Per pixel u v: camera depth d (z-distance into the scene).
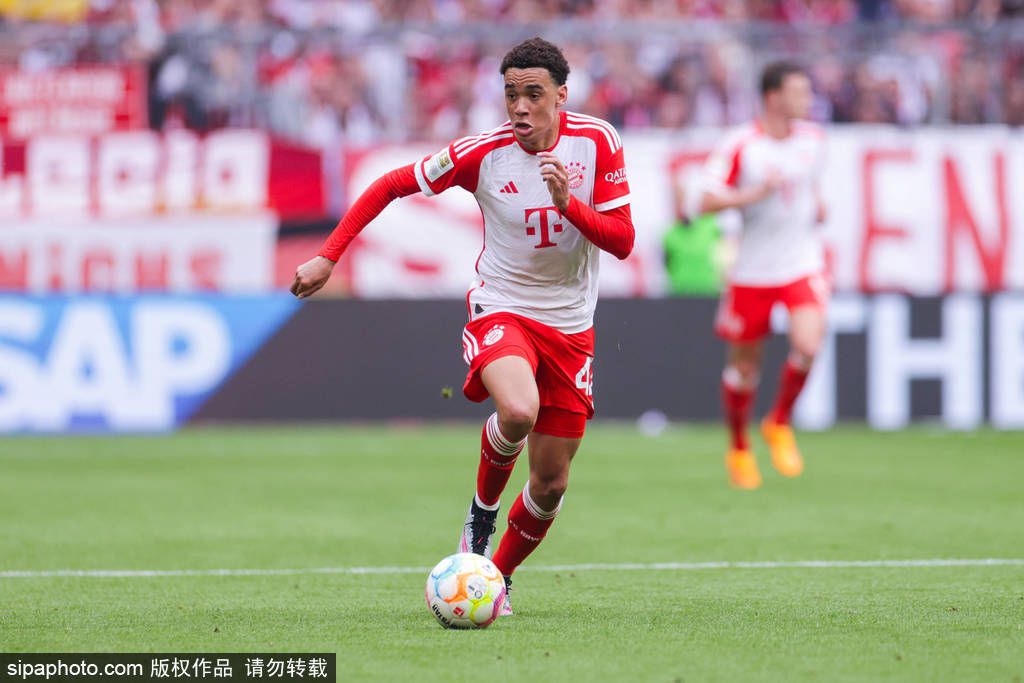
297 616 19.17
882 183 50.75
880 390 50.00
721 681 15.12
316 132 53.12
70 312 48.53
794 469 36.84
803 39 53.62
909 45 53.53
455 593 18.02
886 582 22.22
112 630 18.09
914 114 53.75
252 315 49.44
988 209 50.88
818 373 49.94
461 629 18.11
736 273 36.16
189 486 36.28
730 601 20.44
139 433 48.88
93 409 48.66
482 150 19.02
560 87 18.67
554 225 18.95
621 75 54.50
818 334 35.72
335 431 50.03
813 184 36.03
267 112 52.69
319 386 49.56
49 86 50.88
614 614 19.31
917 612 19.42
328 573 23.41
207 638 17.52
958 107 53.56
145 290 49.97
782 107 35.56
